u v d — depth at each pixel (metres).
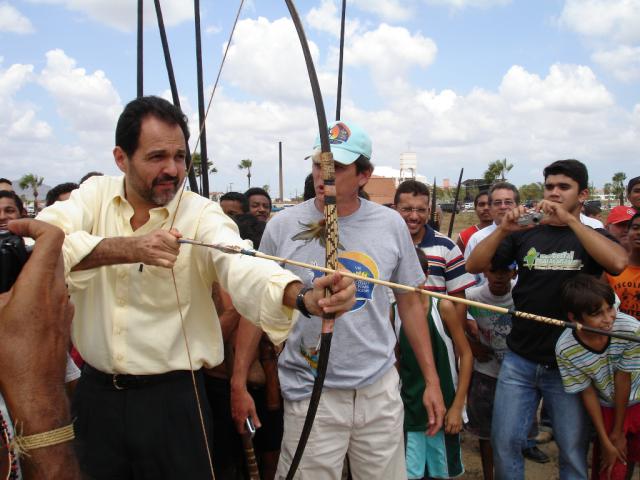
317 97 1.92
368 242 2.53
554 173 3.24
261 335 2.82
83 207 2.05
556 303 3.01
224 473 3.02
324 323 1.90
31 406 1.03
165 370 2.00
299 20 1.96
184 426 2.02
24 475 1.04
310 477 2.45
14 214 4.29
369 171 2.57
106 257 1.75
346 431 2.49
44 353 1.05
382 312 2.55
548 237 3.12
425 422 3.10
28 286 1.06
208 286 2.11
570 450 2.99
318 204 2.58
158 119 1.87
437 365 3.19
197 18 2.89
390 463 2.54
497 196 4.61
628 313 3.60
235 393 2.57
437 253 3.49
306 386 2.46
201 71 2.91
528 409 3.10
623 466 3.06
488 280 3.52
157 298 1.97
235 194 5.36
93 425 2.02
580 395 2.99
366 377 2.45
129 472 2.04
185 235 2.02
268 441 3.13
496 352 3.59
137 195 2.04
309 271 2.52
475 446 4.57
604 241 2.93
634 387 2.97
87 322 2.01
